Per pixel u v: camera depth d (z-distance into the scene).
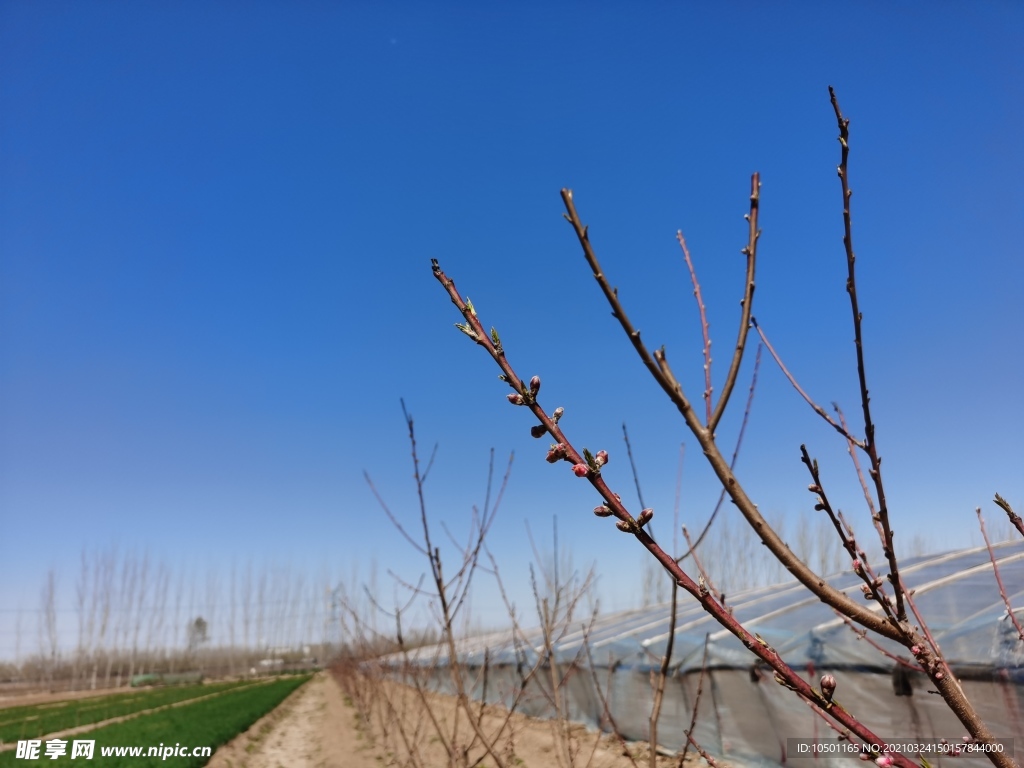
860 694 6.87
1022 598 6.22
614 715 10.73
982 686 5.71
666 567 1.41
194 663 78.56
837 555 24.28
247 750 20.69
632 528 1.40
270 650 73.31
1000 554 8.65
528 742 10.72
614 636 12.30
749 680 8.27
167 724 23.23
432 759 9.41
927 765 1.35
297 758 18.97
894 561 1.47
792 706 7.52
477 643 13.97
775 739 7.80
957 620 6.34
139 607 64.31
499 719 12.67
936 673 1.40
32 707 37.72
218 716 25.12
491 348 1.43
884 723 6.61
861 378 1.49
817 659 7.36
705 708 9.01
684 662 9.30
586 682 11.55
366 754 13.87
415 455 3.50
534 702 12.59
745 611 10.30
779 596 10.79
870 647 6.83
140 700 38.91
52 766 16.75
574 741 10.40
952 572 8.20
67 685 61.19
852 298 1.48
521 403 1.41
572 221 1.23
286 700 35.72
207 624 79.19
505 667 13.19
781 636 8.19
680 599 15.00
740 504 1.28
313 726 25.41
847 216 1.48
